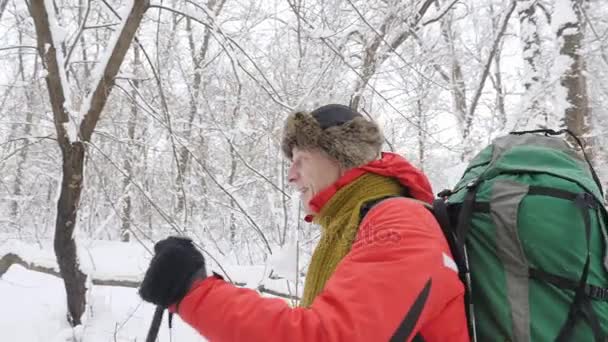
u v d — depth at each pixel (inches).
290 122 55.4
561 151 58.7
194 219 303.9
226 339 40.6
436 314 42.8
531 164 55.8
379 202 49.4
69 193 179.8
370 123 54.3
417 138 359.6
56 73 166.7
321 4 256.4
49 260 244.4
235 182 342.3
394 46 248.2
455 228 54.5
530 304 47.7
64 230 184.7
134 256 279.1
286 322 39.5
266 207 340.8
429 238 44.5
